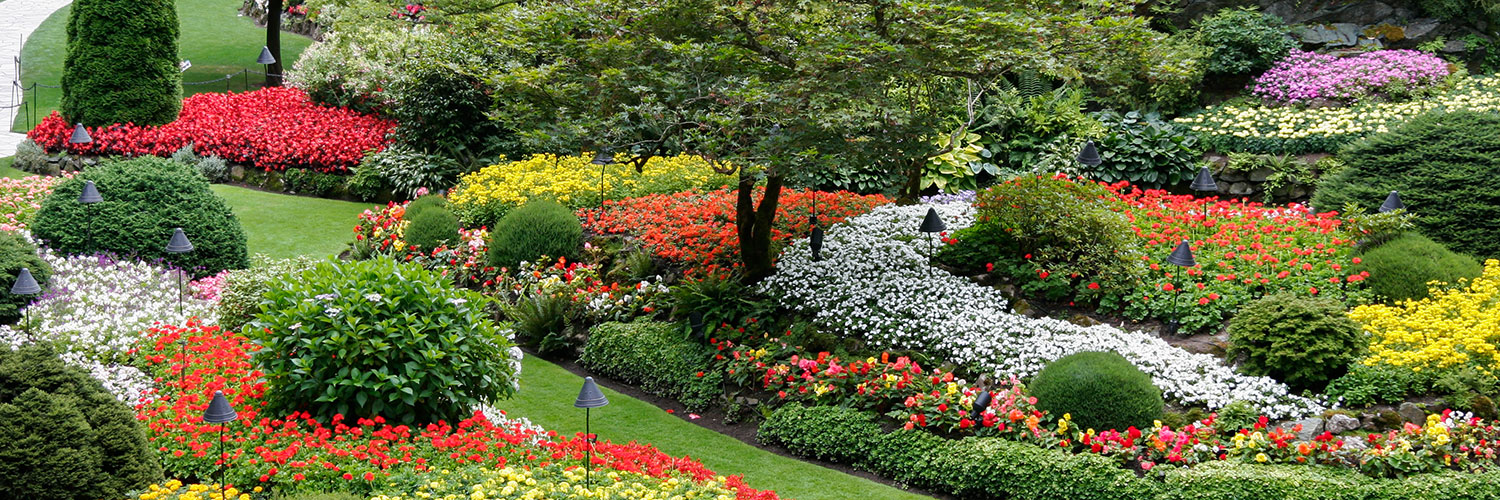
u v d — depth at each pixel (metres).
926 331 9.96
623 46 9.45
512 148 17.53
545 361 11.58
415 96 17.23
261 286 10.70
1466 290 9.53
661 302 11.47
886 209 12.89
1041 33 9.02
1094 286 10.31
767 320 10.78
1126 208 12.13
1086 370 8.23
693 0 9.43
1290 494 7.11
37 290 9.63
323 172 17.78
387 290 7.88
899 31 9.27
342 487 6.60
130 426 6.33
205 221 12.46
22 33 28.70
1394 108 15.91
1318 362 8.36
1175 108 17.84
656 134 10.37
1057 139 16.17
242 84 24.11
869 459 8.68
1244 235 11.28
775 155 9.30
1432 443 7.29
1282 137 15.59
